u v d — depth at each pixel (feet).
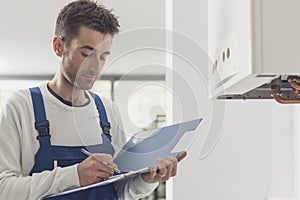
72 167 4.05
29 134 4.65
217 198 5.79
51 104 4.75
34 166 4.65
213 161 5.82
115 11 11.46
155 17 12.05
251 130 5.87
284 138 5.87
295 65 2.52
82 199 4.59
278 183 5.83
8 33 13.46
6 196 4.23
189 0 5.93
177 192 5.76
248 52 2.59
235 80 3.04
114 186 4.70
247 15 2.62
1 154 4.47
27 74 18.62
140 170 3.34
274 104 5.88
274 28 2.53
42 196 4.19
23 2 11.07
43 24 12.64
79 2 4.31
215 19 3.98
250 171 5.83
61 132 4.72
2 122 4.58
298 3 2.53
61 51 4.51
